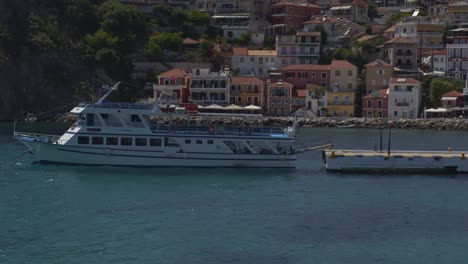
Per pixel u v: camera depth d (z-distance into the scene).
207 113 173.00
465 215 66.06
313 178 85.12
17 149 108.12
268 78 194.00
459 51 197.38
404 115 180.62
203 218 63.66
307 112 184.00
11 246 54.62
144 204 69.06
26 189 75.50
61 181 80.12
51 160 89.69
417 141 132.88
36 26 197.50
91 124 89.19
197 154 90.25
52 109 188.62
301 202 70.94
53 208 66.75
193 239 56.94
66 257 52.19
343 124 172.00
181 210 66.69
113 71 199.12
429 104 183.75
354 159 89.44
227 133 90.69
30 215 63.97
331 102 185.00
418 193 76.25
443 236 58.88
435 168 93.00
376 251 54.62
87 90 189.38
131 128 89.06
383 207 69.06
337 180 83.88
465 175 88.62
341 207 68.81
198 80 186.00
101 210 66.25
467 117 176.00
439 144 126.50
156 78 199.25
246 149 91.12
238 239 57.09
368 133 152.75
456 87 186.38
